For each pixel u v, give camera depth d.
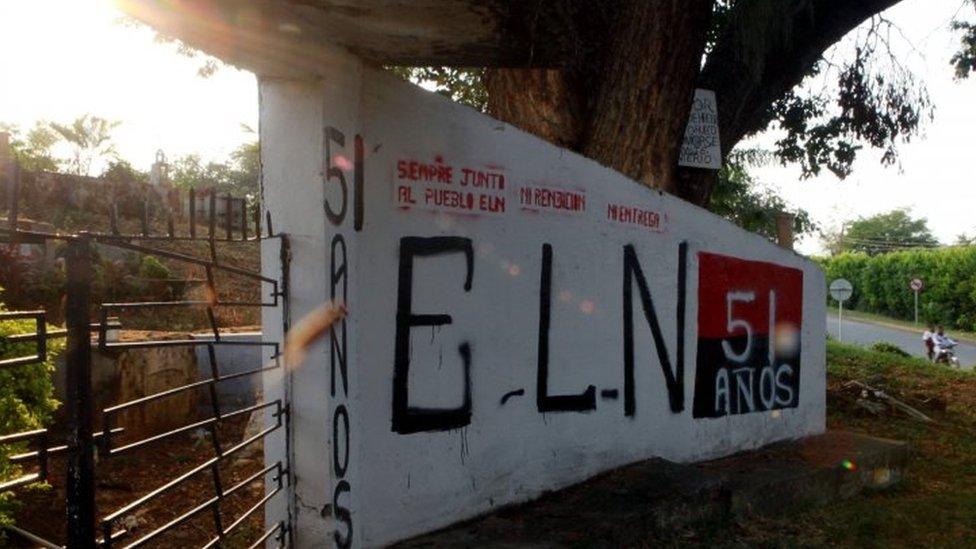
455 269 4.32
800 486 5.78
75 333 2.37
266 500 3.44
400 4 3.05
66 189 14.76
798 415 7.18
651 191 5.68
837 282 33.62
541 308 4.83
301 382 3.62
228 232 3.24
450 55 3.88
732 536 4.88
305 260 3.61
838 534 5.24
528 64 4.20
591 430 5.17
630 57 6.77
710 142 7.95
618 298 5.39
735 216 16.05
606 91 6.85
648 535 4.58
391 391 3.99
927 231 69.25
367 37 3.49
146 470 5.82
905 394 10.84
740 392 6.50
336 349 3.62
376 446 3.91
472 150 4.41
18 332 3.64
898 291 41.75
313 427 3.58
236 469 5.90
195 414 6.99
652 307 5.67
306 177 3.60
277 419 3.61
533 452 4.76
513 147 4.66
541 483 4.81
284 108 3.68
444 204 4.27
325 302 3.56
